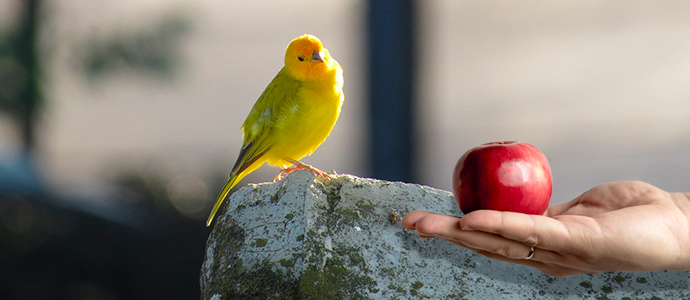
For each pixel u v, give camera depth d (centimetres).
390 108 686
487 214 382
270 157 410
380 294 387
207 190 714
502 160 387
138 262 599
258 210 392
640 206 388
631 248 385
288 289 386
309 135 409
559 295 390
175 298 580
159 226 642
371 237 390
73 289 569
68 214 620
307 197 391
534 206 387
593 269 386
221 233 392
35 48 723
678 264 386
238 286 387
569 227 384
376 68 685
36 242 593
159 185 708
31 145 756
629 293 391
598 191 394
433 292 388
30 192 631
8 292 550
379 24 681
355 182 395
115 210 645
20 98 731
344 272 388
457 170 389
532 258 385
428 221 383
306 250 388
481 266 391
